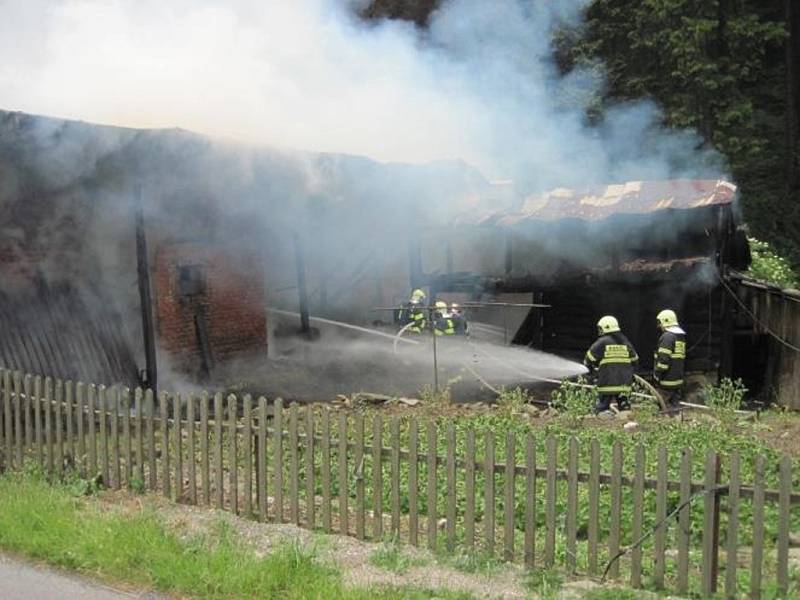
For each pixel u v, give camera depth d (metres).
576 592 4.48
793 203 20.53
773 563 4.84
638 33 20.36
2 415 6.93
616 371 9.66
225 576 4.53
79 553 4.94
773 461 6.78
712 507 4.39
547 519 4.81
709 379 12.04
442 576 4.71
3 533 5.27
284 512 5.80
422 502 5.99
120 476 6.41
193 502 6.01
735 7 19.89
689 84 19.92
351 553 5.08
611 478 4.65
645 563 4.92
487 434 4.96
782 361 11.52
